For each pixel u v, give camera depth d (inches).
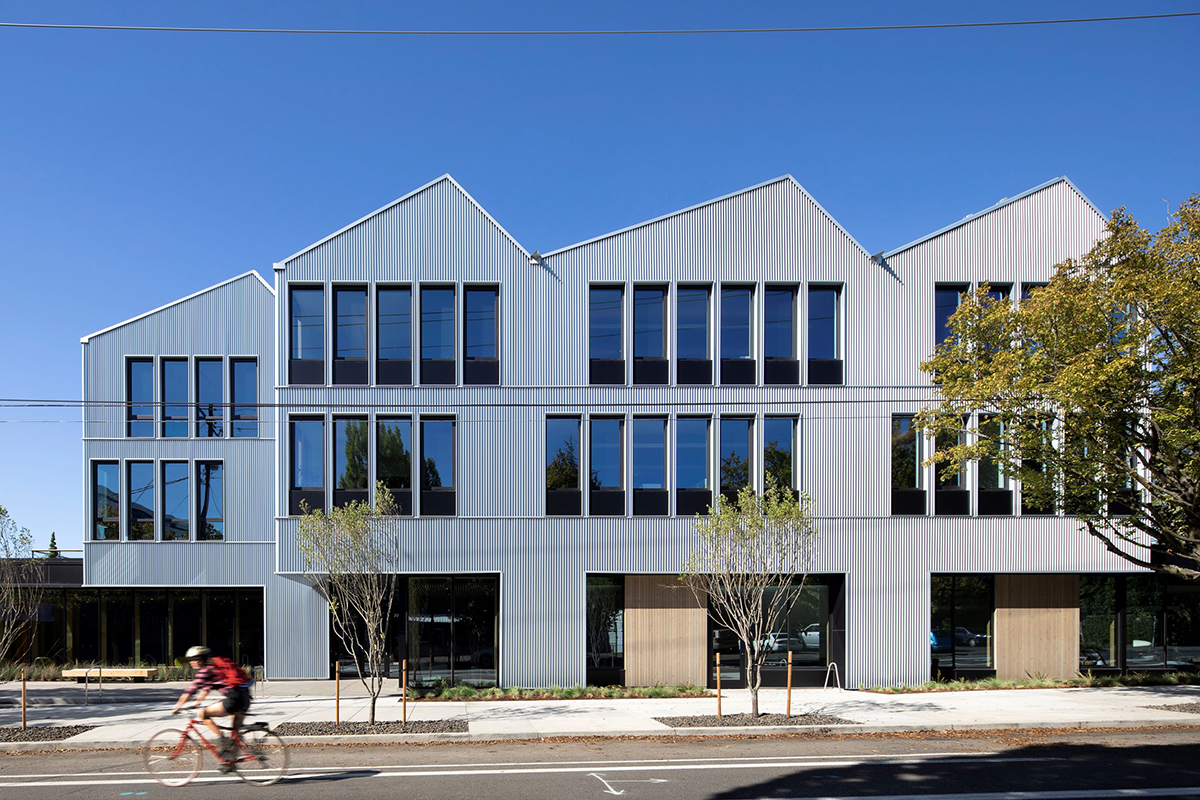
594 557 758.5
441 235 778.8
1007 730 575.8
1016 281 802.8
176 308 885.2
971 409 675.4
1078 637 800.9
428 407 764.6
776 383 781.9
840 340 789.2
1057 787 404.2
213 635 892.0
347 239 773.3
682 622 766.5
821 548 766.5
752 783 412.5
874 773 434.6
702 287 791.7
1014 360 617.6
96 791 401.1
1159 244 578.9
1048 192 815.1
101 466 876.6
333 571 590.9
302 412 756.0
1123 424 597.6
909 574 772.0
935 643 791.1
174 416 878.4
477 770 444.8
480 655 773.9
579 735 547.8
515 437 765.9
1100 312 570.6
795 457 779.4
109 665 885.8
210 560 861.8
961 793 391.9
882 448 780.0
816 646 778.8
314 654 840.9
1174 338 575.8
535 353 773.3
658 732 554.6
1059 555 786.2
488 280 776.3
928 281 797.2
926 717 601.9
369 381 763.4
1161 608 818.2
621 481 770.8
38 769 455.5
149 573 858.1
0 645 732.7
